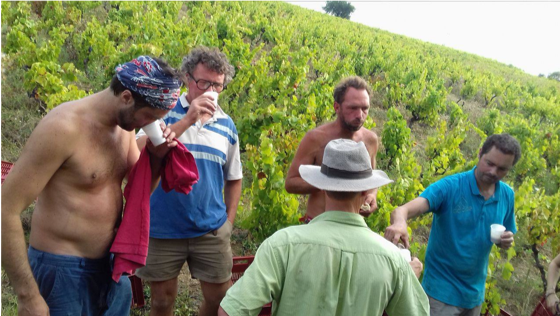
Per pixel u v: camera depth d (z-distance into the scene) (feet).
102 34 32.17
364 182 5.79
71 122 5.58
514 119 41.34
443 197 9.37
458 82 77.56
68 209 5.94
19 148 18.75
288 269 5.51
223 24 51.01
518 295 18.11
